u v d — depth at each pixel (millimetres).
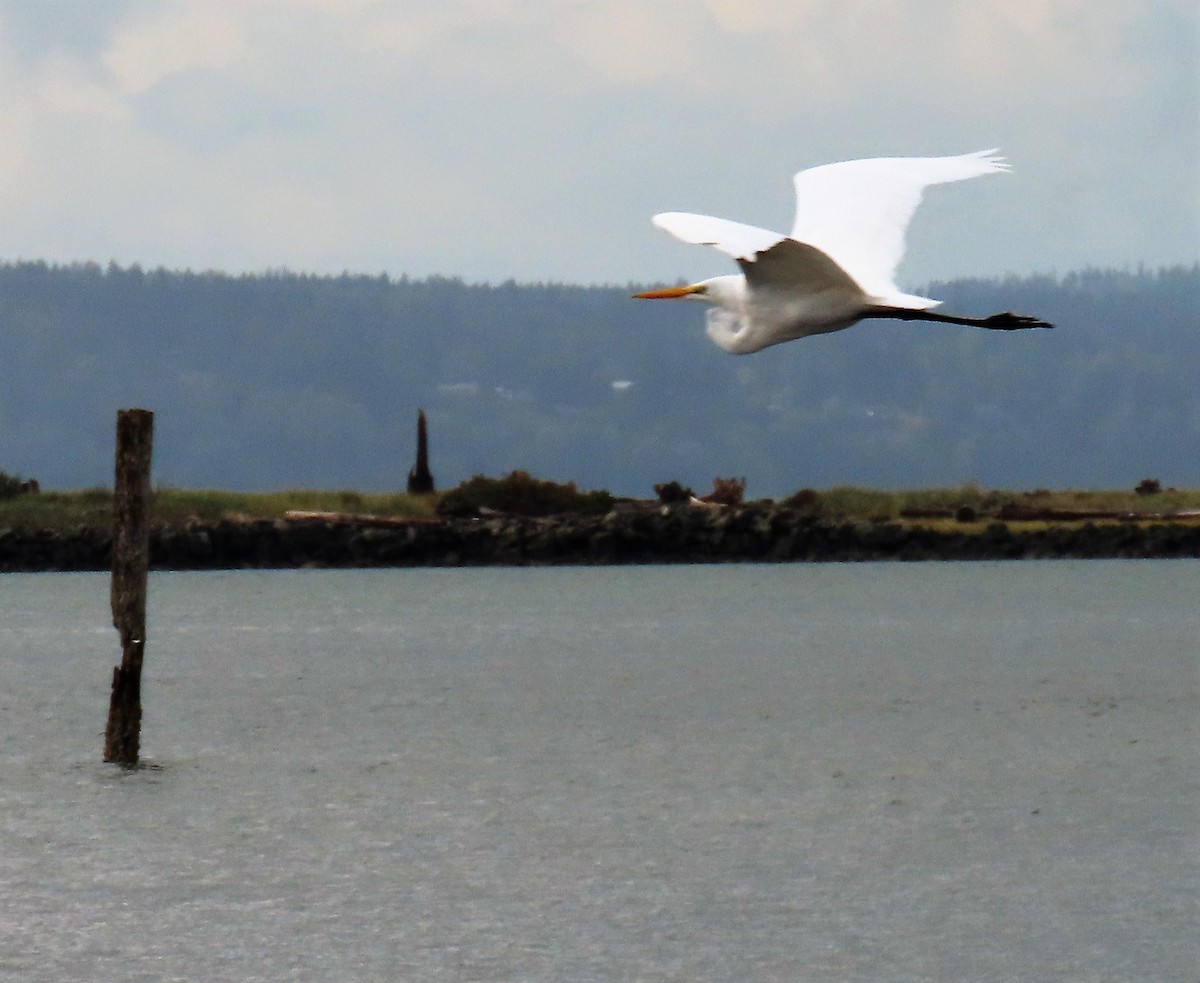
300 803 32094
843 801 32469
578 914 25578
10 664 52312
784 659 54281
